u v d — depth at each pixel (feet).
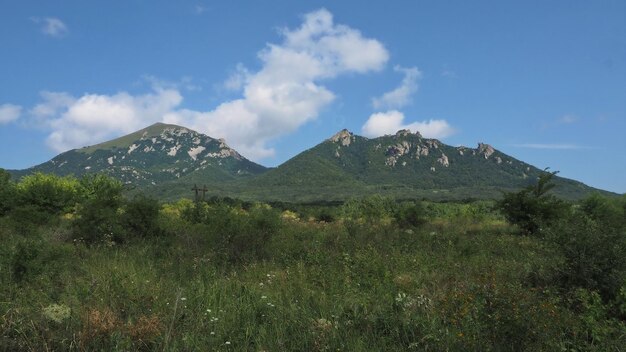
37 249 25.57
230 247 35.27
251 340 16.52
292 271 27.63
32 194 83.10
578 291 19.85
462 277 25.75
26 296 20.43
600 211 68.74
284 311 19.16
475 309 16.05
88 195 103.40
